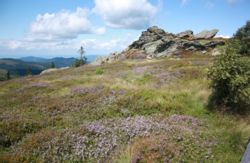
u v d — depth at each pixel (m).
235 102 14.15
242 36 25.69
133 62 49.16
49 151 9.54
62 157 9.31
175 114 13.60
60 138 10.27
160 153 8.41
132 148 8.95
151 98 16.00
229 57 14.96
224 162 8.62
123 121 12.10
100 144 9.79
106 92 17.67
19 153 9.45
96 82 24.25
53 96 19.36
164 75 25.12
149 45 66.62
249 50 16.53
